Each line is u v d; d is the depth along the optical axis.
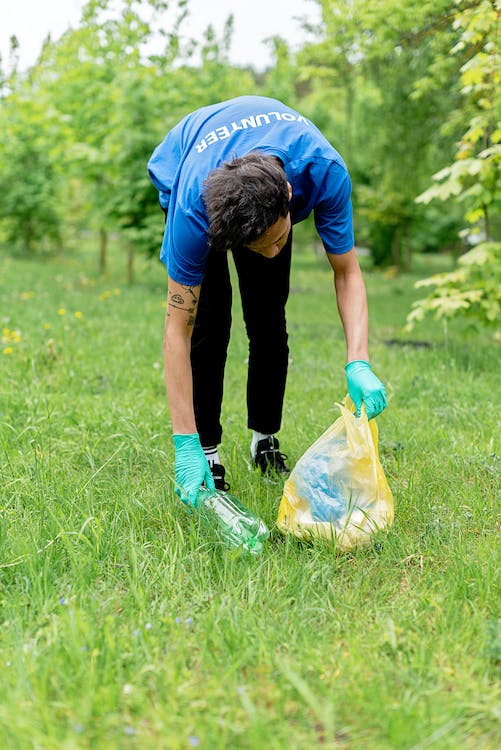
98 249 24.47
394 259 20.39
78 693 1.66
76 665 1.74
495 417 3.79
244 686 1.69
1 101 12.55
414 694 1.68
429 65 7.85
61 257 19.23
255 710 1.61
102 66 12.05
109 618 1.90
